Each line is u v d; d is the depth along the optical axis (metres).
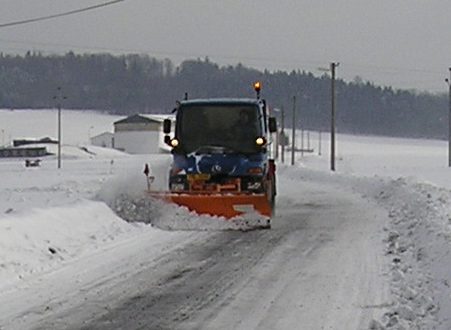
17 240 27.73
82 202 38.47
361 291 22.58
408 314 18.97
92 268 26.67
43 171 145.62
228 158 40.25
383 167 162.38
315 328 18.52
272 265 27.69
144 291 23.03
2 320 19.36
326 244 33.12
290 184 91.81
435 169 147.12
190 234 36.38
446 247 25.44
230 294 22.66
